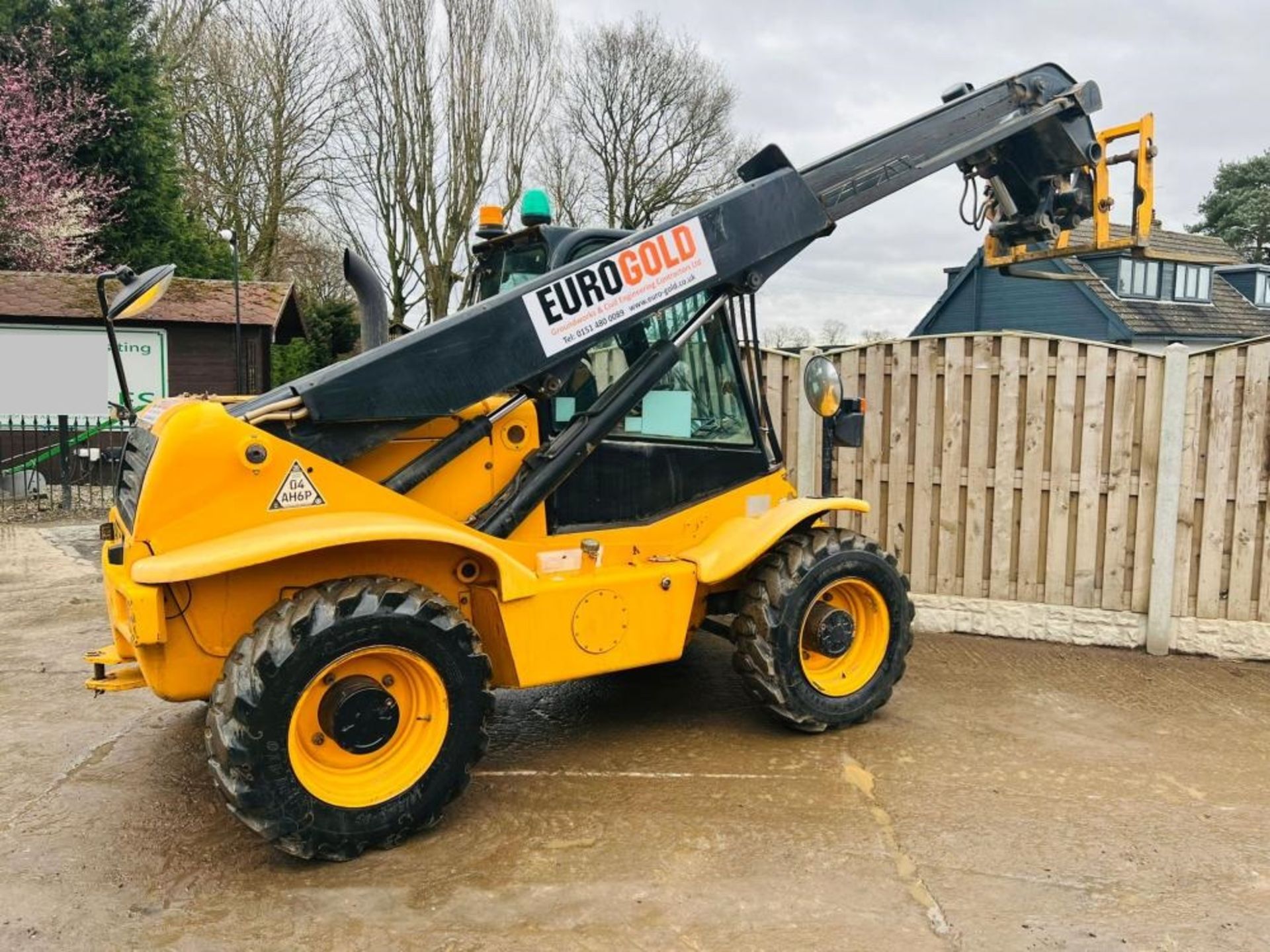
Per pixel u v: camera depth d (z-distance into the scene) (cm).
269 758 289
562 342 353
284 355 2120
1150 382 551
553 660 356
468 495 360
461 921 276
